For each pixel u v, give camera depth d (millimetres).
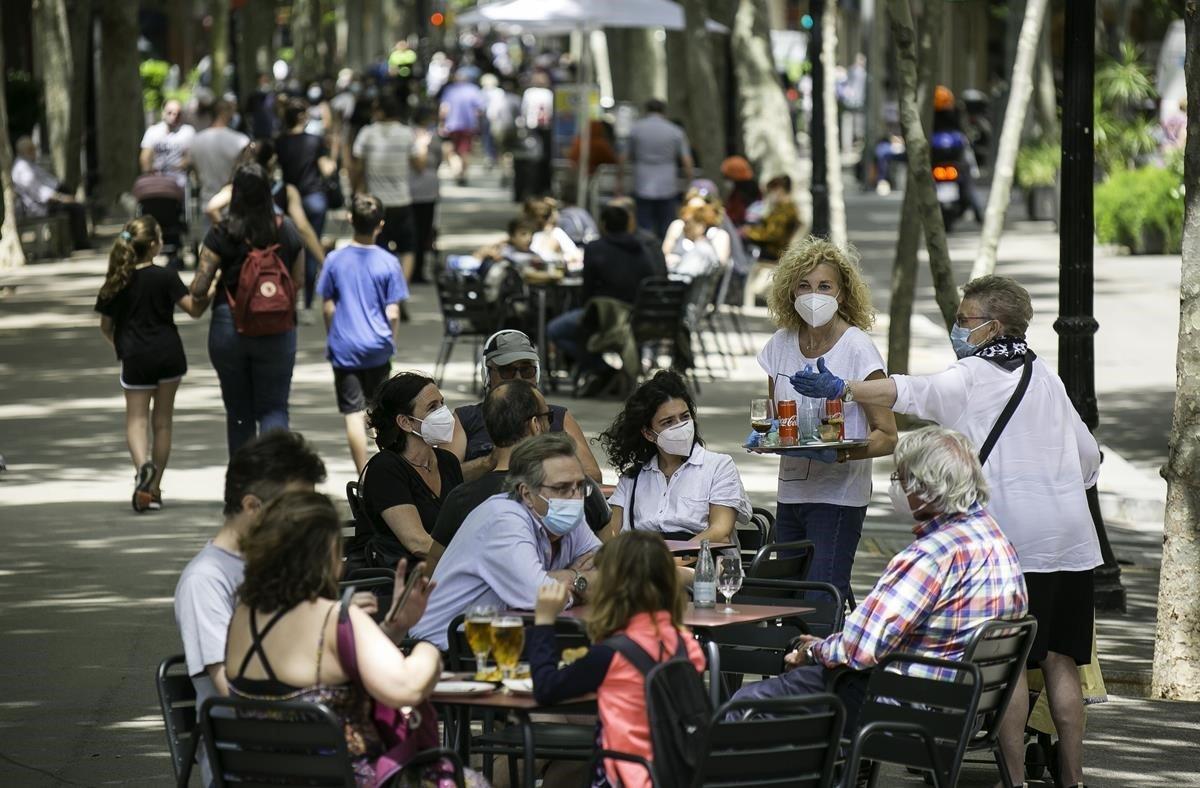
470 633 16484
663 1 70062
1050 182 104562
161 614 27031
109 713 22328
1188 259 24516
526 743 15914
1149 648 28328
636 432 22844
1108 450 44094
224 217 33094
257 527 14742
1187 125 24344
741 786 15180
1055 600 19516
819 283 22453
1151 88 100625
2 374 49969
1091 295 28844
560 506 18359
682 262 51000
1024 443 19625
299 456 15617
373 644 14508
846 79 163625
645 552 15852
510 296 47906
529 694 16047
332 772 14297
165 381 34094
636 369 46656
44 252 78812
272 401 33500
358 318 35125
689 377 50719
